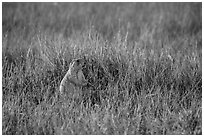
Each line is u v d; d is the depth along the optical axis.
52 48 10.83
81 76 8.97
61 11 17.61
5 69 10.12
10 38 13.66
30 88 9.63
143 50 11.04
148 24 16.17
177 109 8.79
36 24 15.53
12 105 8.76
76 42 11.20
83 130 8.01
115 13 17.70
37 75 9.94
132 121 8.34
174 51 11.95
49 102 8.95
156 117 8.44
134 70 9.85
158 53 11.50
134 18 16.98
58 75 9.91
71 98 8.95
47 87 9.61
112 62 10.06
